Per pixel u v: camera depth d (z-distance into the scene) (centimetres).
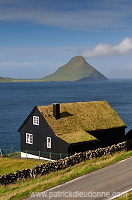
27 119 4344
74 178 2403
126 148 3581
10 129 8619
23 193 2103
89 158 3178
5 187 2438
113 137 4384
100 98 19188
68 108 4419
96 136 4191
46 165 2797
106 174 2441
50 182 2341
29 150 4319
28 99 18938
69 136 3825
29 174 2672
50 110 4222
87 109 4559
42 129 4088
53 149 3903
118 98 19050
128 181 2198
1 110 13050
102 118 4469
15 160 3844
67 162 2966
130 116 10612
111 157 3234
